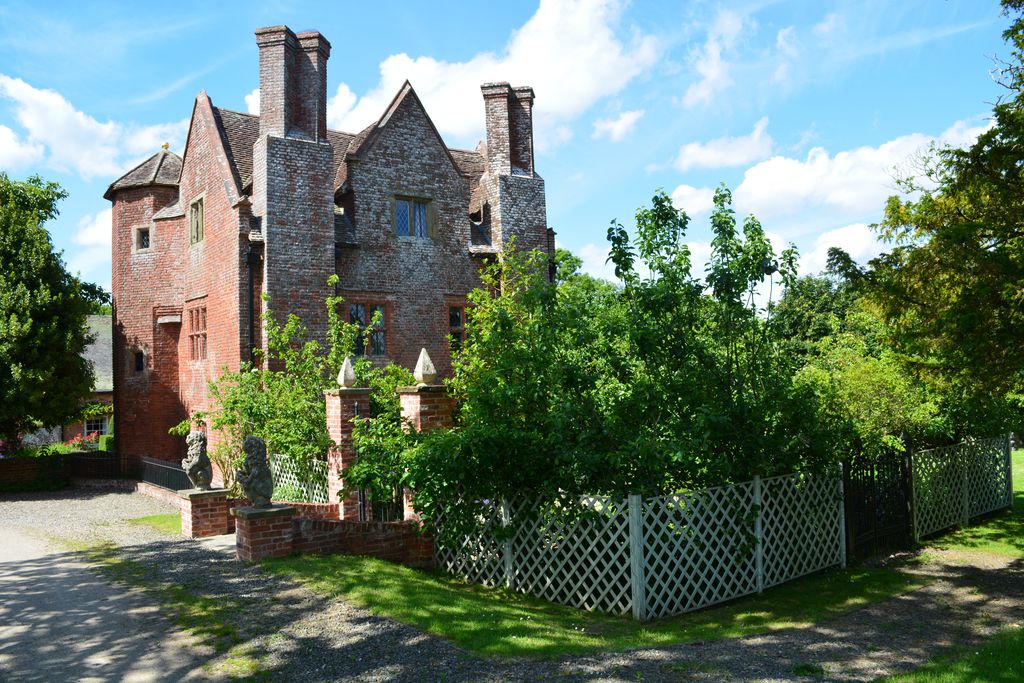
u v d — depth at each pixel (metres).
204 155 19.70
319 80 18.48
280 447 14.63
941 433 13.87
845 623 8.04
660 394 9.27
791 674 6.14
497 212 21.02
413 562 10.28
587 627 7.58
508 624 7.19
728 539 9.15
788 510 9.96
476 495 9.19
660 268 9.84
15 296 19.52
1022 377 10.07
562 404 8.98
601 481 8.50
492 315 10.32
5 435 20.91
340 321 16.20
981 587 9.70
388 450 9.62
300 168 17.94
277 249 17.48
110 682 5.71
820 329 35.59
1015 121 9.98
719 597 8.86
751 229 9.88
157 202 22.00
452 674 5.82
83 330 21.31
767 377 9.86
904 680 5.91
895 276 10.66
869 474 11.62
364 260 19.17
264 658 6.16
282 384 14.85
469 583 9.58
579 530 8.59
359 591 7.90
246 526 9.26
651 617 8.09
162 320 21.36
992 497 15.02
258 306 17.50
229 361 17.84
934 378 10.91
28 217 21.02
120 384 21.80
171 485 16.97
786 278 9.95
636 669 6.11
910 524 12.45
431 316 20.16
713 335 10.06
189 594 8.02
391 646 6.43
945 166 11.41
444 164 20.78
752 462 9.28
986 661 6.37
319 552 9.70
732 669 6.23
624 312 9.90
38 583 8.83
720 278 9.67
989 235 10.20
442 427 10.43
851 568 10.75
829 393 11.37
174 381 21.58
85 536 12.12
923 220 11.23
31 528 13.12
